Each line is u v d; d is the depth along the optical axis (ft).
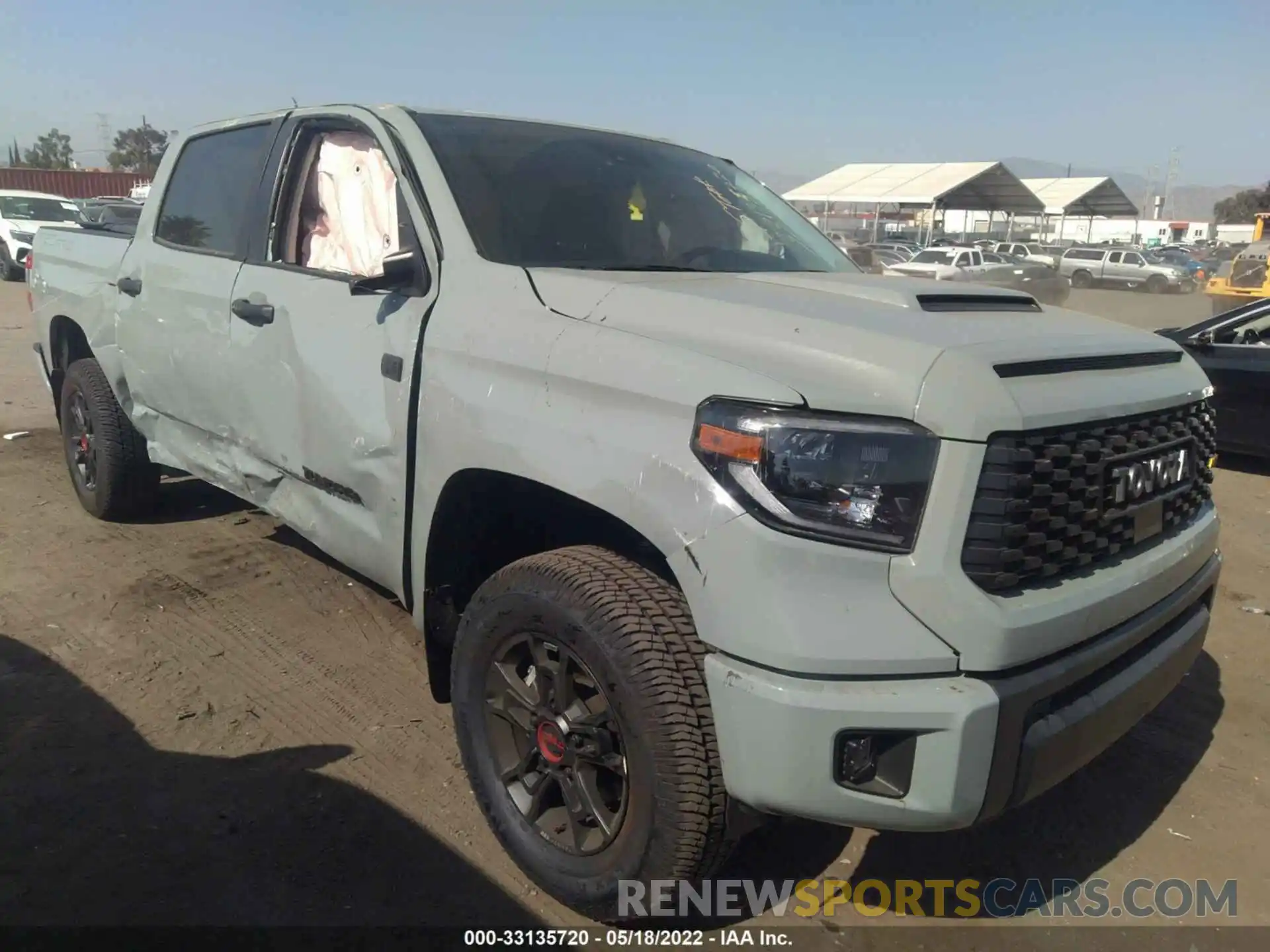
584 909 8.04
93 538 16.56
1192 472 9.04
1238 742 11.66
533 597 7.92
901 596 6.64
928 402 6.70
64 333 17.76
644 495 7.17
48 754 10.34
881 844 9.57
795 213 13.46
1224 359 25.86
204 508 18.37
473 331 8.88
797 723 6.53
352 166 11.34
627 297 8.32
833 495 6.65
